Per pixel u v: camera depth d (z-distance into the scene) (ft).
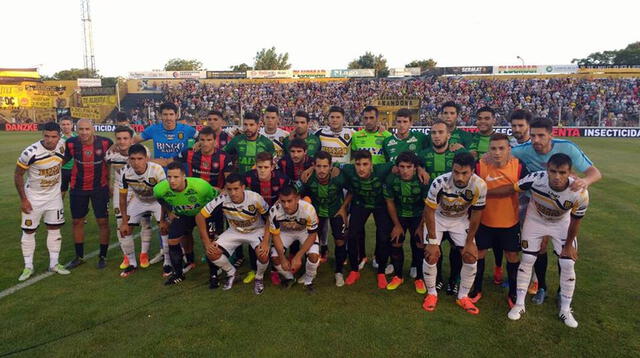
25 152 15.89
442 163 16.56
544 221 13.41
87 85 135.64
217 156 18.15
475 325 12.81
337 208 17.13
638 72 121.90
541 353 11.26
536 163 14.75
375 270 17.80
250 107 117.39
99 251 19.71
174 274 16.15
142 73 140.36
